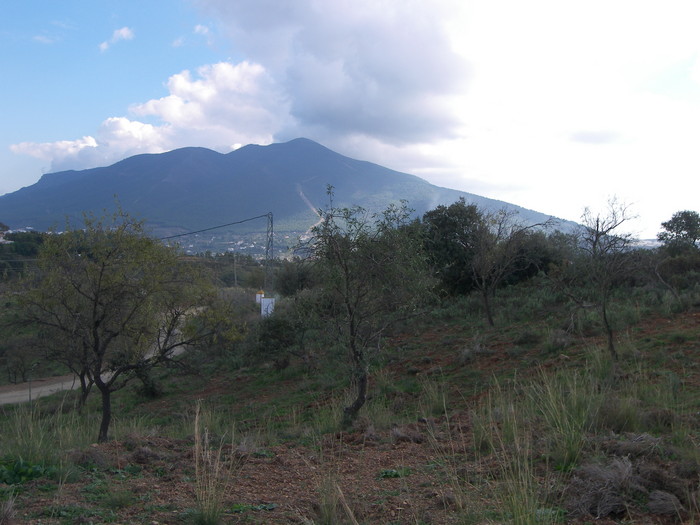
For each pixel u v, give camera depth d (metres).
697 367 10.79
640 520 4.20
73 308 11.12
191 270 11.98
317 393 15.71
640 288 20.03
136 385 21.77
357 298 10.17
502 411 7.46
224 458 6.71
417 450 6.94
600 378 10.59
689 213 30.72
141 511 4.76
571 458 5.59
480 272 21.38
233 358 23.80
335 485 4.73
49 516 4.63
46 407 18.02
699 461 5.00
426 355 17.41
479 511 4.35
